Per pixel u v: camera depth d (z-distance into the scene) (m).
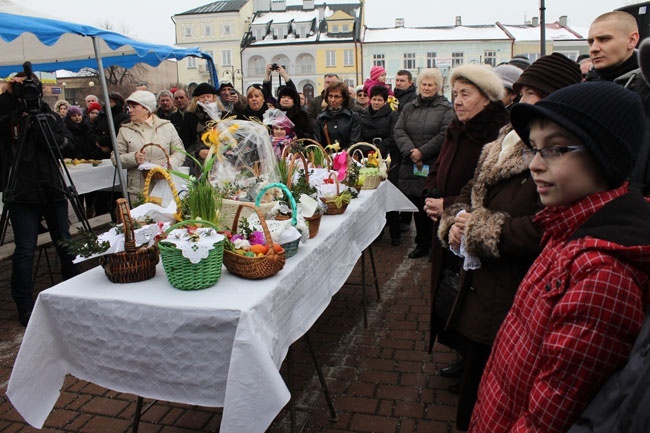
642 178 2.11
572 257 1.09
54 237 4.23
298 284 2.27
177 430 2.63
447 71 36.56
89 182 6.18
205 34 47.53
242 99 6.41
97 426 2.68
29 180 3.83
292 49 44.62
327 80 6.70
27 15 4.55
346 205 3.34
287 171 3.10
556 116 1.09
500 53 41.25
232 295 1.90
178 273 1.94
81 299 1.94
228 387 1.73
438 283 2.74
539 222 1.30
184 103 6.66
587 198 1.14
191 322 1.80
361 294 4.56
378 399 2.90
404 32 43.91
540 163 1.16
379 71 7.18
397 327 3.88
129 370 1.95
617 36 2.87
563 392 1.04
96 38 5.03
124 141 4.84
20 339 3.72
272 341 1.94
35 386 2.02
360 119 6.03
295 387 3.03
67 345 2.06
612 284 1.00
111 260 2.07
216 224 2.35
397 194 4.77
